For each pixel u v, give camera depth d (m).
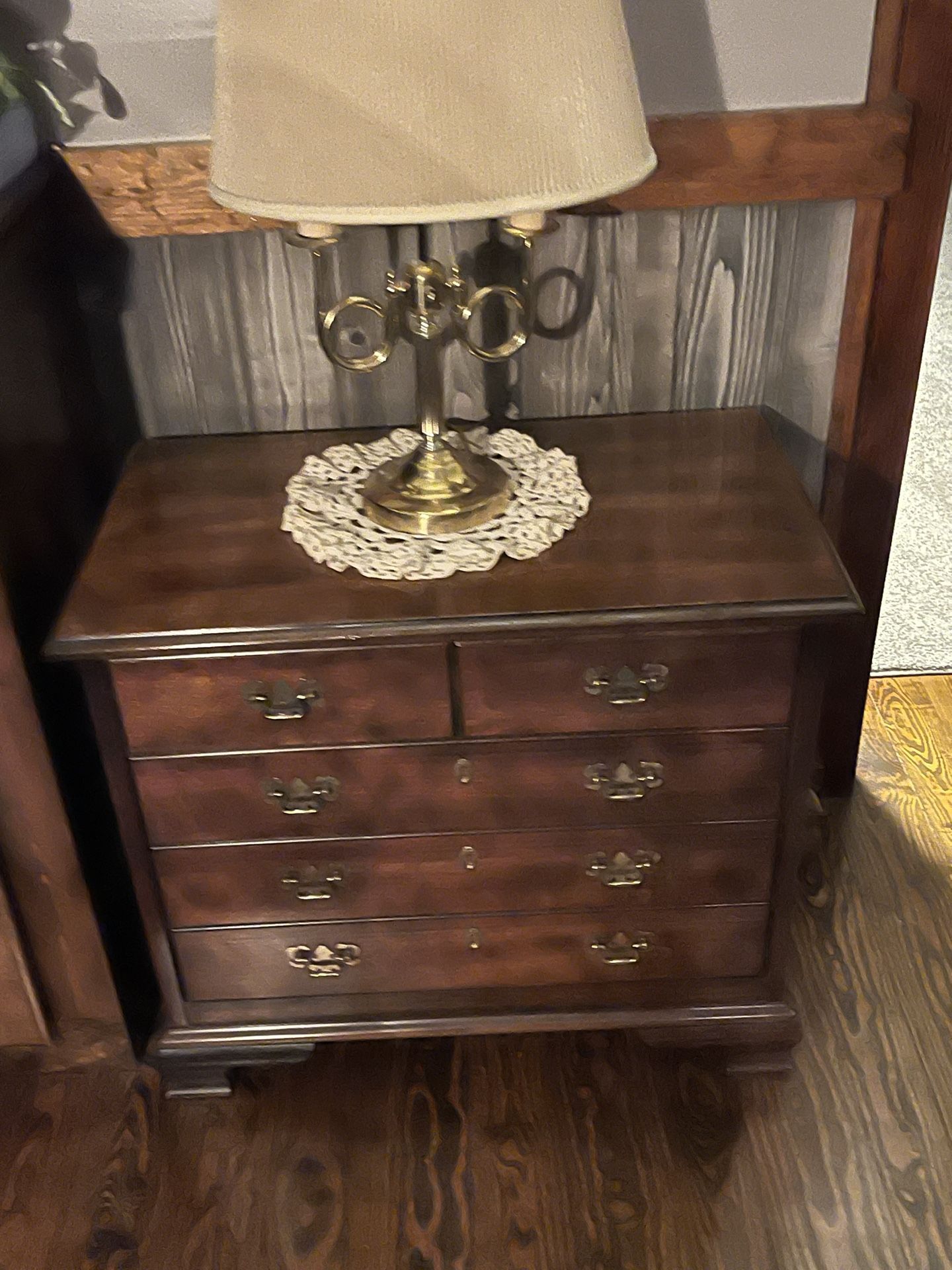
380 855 1.56
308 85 1.09
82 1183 1.65
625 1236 1.56
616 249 1.70
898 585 2.68
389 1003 1.70
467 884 1.59
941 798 2.18
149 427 1.82
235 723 1.44
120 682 1.41
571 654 1.40
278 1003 1.69
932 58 1.57
